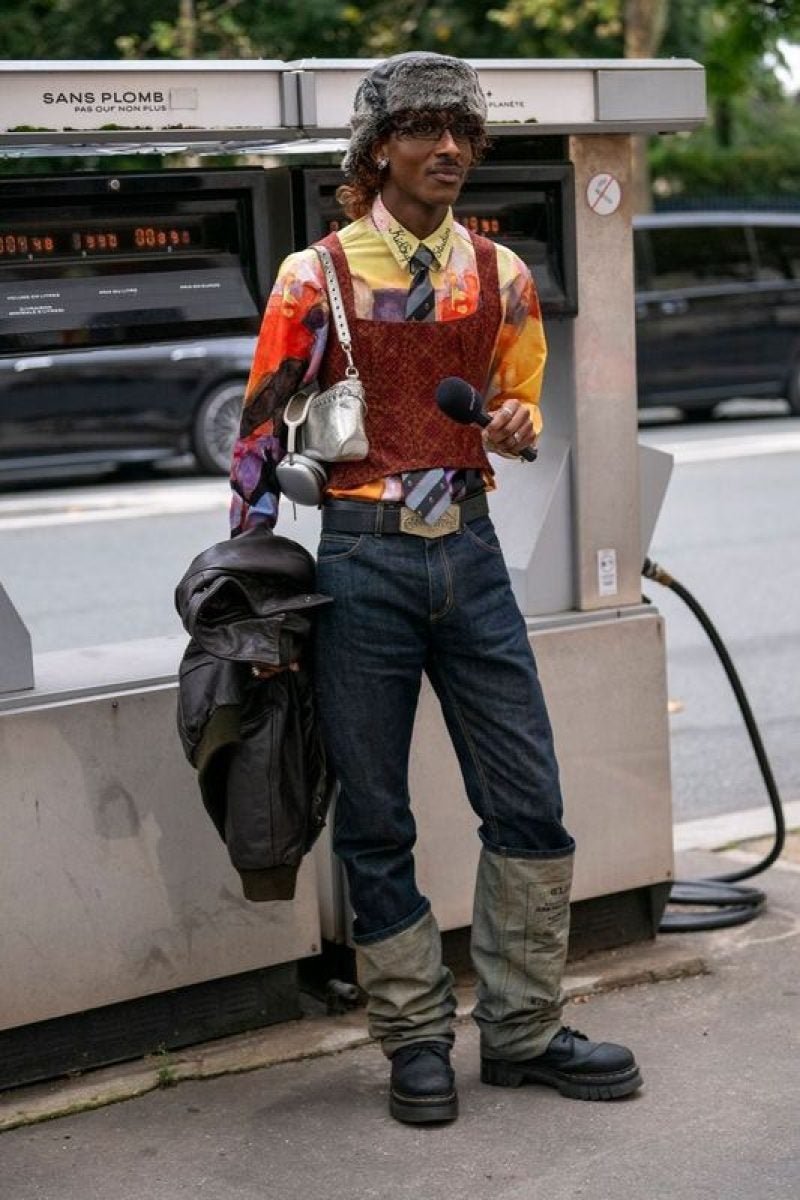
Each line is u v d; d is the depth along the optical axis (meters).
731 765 7.43
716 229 18.25
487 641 3.82
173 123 3.95
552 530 4.71
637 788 4.83
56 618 9.93
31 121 3.83
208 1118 3.98
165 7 20.94
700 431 18.38
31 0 21.36
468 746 3.92
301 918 4.38
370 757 3.83
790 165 35.31
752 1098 4.01
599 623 4.73
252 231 4.16
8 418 13.69
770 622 9.93
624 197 4.66
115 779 4.10
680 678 8.81
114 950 4.14
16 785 3.98
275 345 3.70
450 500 3.74
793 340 18.55
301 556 3.82
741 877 5.50
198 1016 4.33
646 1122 3.90
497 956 4.00
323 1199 3.62
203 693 3.72
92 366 13.95
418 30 23.42
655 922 4.98
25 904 4.02
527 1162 3.74
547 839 3.94
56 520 13.20
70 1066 4.16
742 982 4.71
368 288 3.68
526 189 4.49
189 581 3.74
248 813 3.77
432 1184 3.66
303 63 4.07
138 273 4.04
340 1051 4.32
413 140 3.60
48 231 3.94
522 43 23.70
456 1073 4.18
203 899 4.24
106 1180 3.72
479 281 3.75
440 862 4.58
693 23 23.86
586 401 4.68
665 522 13.04
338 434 3.64
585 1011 4.54
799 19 10.30
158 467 16.09
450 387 3.55
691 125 4.55
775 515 13.26
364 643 3.76
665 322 17.92
